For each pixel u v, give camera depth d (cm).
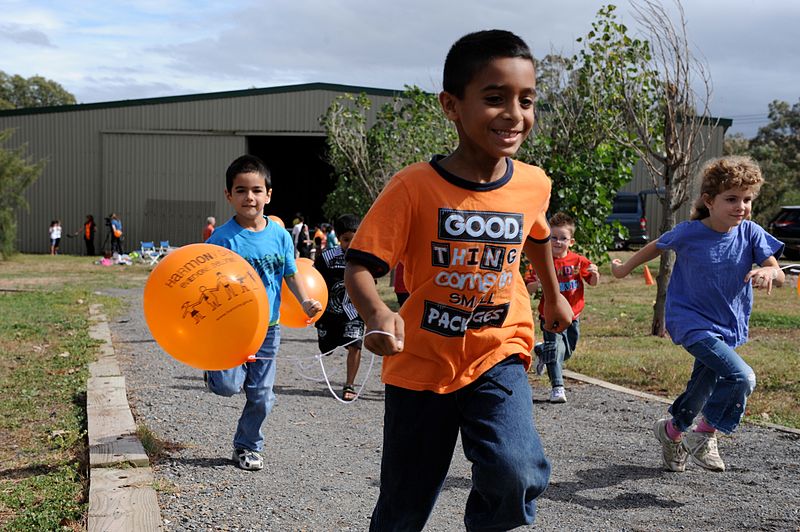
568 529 423
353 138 2066
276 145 4791
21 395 711
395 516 296
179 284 424
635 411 703
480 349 292
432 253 284
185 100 3662
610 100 1220
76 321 1241
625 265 523
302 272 607
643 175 3603
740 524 432
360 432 631
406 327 292
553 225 759
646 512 451
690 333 486
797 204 4084
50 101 9025
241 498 465
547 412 702
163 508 441
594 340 1132
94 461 502
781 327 1266
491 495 274
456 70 274
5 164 3048
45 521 407
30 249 3775
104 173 3719
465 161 287
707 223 495
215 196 3691
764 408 707
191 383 800
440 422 292
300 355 1023
